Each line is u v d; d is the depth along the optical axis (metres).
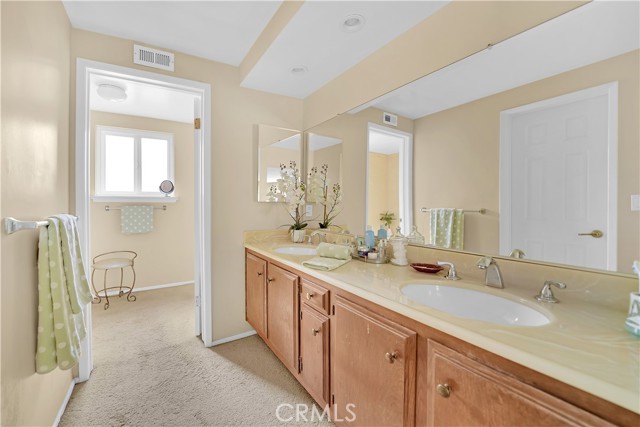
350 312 1.18
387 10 1.39
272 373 1.84
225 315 2.28
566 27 0.99
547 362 0.58
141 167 3.59
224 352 2.11
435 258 1.45
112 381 1.74
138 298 3.30
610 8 0.89
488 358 0.71
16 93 0.98
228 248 2.29
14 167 0.97
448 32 1.35
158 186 3.71
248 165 2.36
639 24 0.84
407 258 1.59
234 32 1.85
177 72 2.06
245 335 2.36
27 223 0.98
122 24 1.74
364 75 1.88
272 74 2.11
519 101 1.11
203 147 2.17
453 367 0.78
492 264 1.12
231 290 2.30
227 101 2.25
